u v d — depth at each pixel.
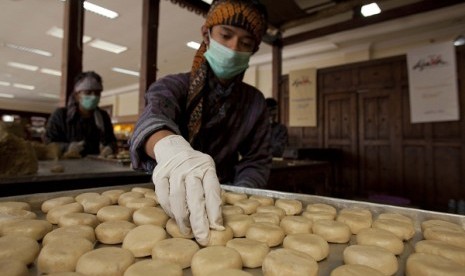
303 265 0.46
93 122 2.30
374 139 4.20
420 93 3.82
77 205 0.69
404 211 0.72
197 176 0.57
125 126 9.99
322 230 0.62
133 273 0.42
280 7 2.73
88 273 0.44
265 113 1.25
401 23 4.09
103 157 1.83
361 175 4.29
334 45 4.98
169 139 0.65
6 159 1.01
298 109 4.92
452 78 3.61
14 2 3.75
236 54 1.01
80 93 2.08
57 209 0.66
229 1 0.99
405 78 3.97
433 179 3.72
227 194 0.85
